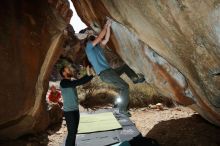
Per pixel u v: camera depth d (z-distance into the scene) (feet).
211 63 10.99
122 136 19.36
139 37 16.01
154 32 13.12
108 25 17.46
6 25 16.22
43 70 19.54
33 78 17.85
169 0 9.93
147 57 17.20
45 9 18.86
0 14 16.08
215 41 9.70
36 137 19.99
